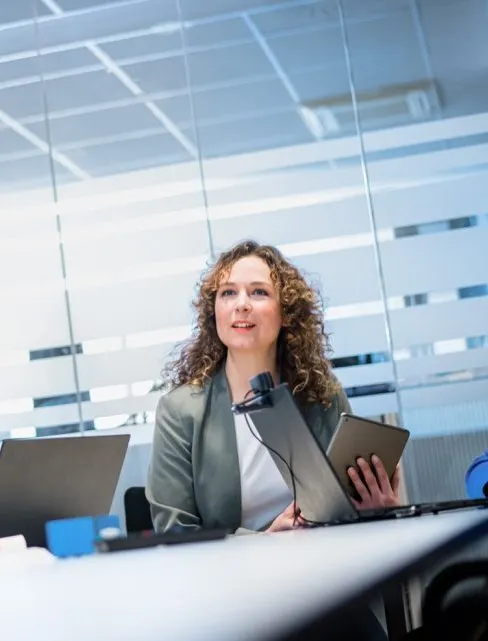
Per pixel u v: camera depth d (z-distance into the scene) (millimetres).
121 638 656
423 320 4809
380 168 4926
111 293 5133
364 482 2271
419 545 1196
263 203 5039
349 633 1639
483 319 4762
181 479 2549
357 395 4824
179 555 1439
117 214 5184
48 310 5172
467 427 4730
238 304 2658
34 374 5152
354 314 4863
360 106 4988
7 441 2057
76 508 2242
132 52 5270
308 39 5090
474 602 1691
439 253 4820
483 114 4855
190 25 5227
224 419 2578
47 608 886
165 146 5176
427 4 4969
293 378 2717
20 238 5242
